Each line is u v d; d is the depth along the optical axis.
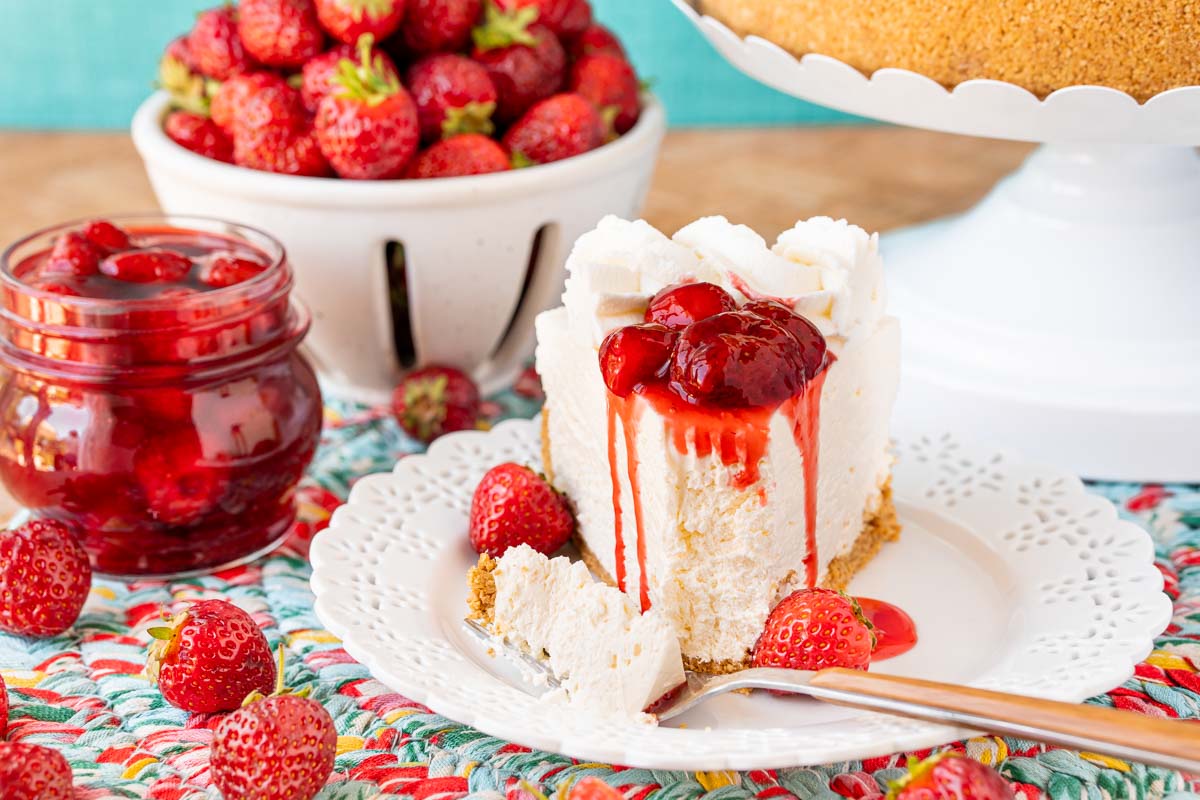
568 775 0.62
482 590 0.66
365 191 0.73
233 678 0.63
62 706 0.64
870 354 0.68
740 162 0.98
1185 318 0.74
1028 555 0.69
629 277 0.67
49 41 1.12
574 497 0.70
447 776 0.62
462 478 0.72
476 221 0.75
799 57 0.71
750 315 0.65
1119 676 0.62
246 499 0.69
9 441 0.69
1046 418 0.74
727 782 0.62
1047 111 0.67
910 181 0.95
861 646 0.63
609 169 0.76
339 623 0.64
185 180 0.75
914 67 0.68
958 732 0.60
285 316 0.71
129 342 0.67
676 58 1.13
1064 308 0.75
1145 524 0.72
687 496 0.65
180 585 0.69
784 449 0.65
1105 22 0.66
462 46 0.78
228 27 0.77
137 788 0.61
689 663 0.67
